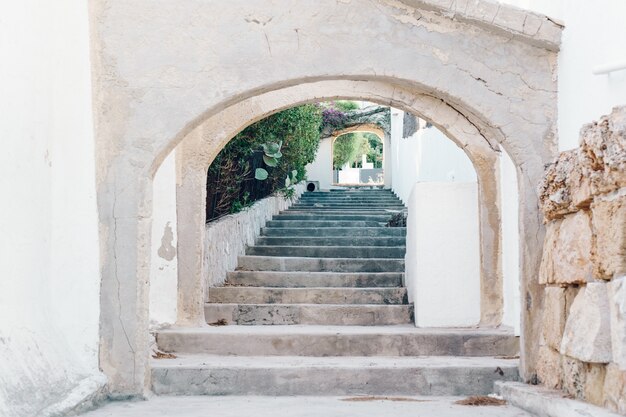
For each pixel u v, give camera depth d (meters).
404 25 6.35
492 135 6.69
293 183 17.31
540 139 6.34
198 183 8.98
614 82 5.26
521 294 6.34
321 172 28.53
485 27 6.31
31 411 4.74
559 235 5.78
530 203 6.30
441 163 13.40
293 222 14.78
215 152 9.02
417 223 8.77
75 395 5.36
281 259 11.50
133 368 6.12
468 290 8.71
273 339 7.80
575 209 5.43
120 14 6.28
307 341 7.79
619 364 4.48
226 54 6.30
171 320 8.62
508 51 6.36
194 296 8.89
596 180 4.84
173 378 6.57
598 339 4.77
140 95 6.25
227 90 6.28
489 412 5.57
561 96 6.26
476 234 8.77
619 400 4.53
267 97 8.90
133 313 6.13
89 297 6.08
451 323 8.66
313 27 6.32
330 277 10.66
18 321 5.09
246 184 14.96
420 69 6.34
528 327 6.29
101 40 6.27
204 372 6.59
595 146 4.75
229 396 6.50
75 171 6.00
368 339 7.79
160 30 6.29
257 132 12.55
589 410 4.69
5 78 4.98
